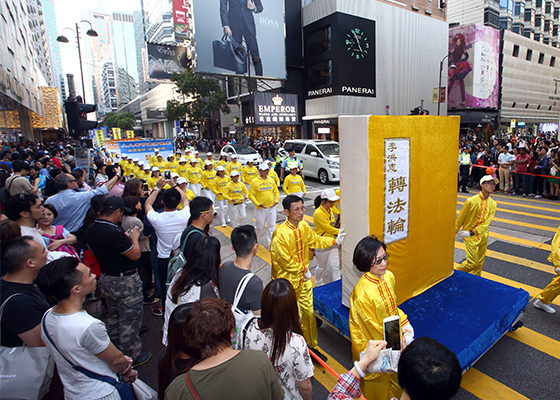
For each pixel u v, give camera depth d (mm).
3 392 2123
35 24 33188
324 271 4875
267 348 2084
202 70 21219
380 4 26328
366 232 3273
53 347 2096
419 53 29469
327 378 3391
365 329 2633
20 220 3430
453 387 1350
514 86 43281
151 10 78250
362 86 26172
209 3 21094
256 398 1531
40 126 33625
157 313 4625
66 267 2076
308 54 27234
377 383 2545
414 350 1450
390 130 3277
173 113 37781
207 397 1482
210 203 3400
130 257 3385
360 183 3244
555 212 9297
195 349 1604
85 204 5035
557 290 4203
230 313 1770
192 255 2717
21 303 2193
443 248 4324
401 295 3805
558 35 65312
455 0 50375
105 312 4656
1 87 13352
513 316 3734
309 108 27891
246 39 22766
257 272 5992
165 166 12406
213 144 36656
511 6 55906
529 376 3307
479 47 34531
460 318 3514
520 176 11766
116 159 15844
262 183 7086
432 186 3955
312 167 15641
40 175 8078
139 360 3619
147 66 36469
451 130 4117
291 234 3465
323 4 25016
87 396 2109
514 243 7051
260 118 22781
